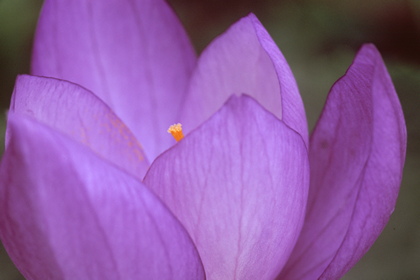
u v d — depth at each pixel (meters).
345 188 0.22
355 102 0.22
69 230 0.20
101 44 0.24
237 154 0.20
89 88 0.24
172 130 0.23
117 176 0.19
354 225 0.21
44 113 0.22
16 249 0.20
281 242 0.21
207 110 0.24
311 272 0.22
